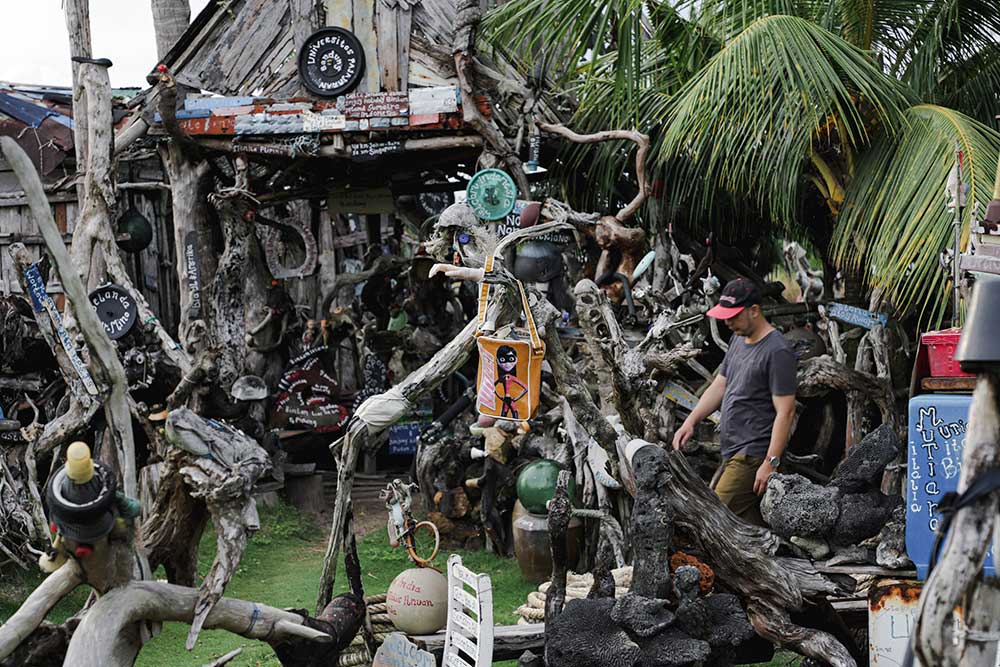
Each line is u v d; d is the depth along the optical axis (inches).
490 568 330.6
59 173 470.6
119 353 332.8
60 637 162.7
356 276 506.6
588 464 283.9
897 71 370.6
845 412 309.7
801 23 316.8
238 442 167.5
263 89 420.2
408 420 475.5
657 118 384.8
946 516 111.3
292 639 169.0
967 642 108.4
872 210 304.7
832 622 183.2
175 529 178.1
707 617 161.3
